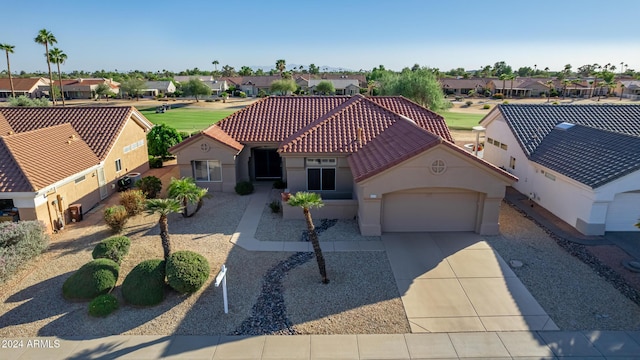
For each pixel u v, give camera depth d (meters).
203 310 12.85
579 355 10.80
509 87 122.88
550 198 21.47
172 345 11.27
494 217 18.31
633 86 122.75
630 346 11.12
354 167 20.34
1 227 16.00
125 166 28.16
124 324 12.19
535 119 26.41
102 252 15.43
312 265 15.73
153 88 122.12
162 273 13.63
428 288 14.06
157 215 21.42
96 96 114.94
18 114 29.00
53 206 19.45
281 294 13.71
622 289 13.93
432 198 18.53
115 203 24.09
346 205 20.44
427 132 18.73
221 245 17.66
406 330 11.83
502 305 13.04
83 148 24.27
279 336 11.59
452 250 16.97
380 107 26.55
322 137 23.50
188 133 46.62
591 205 18.03
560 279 14.60
